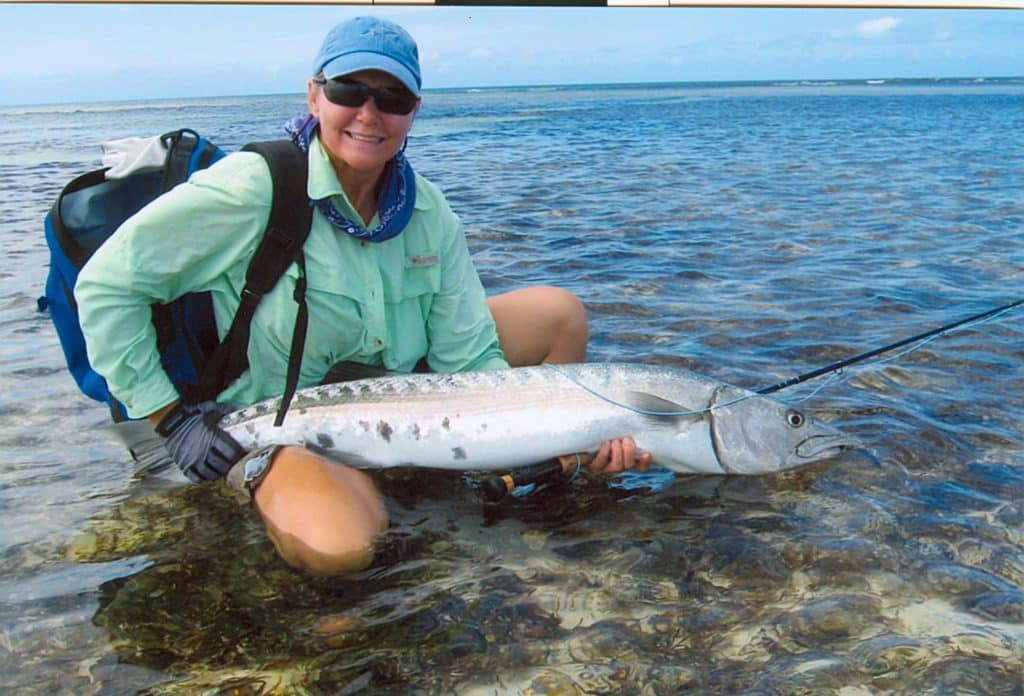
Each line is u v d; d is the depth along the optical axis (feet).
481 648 9.60
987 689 8.82
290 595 10.58
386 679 9.12
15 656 9.45
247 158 11.82
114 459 14.20
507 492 12.39
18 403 16.34
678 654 9.49
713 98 224.53
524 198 41.32
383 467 12.87
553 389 12.85
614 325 20.68
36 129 119.03
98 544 11.68
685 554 11.45
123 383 12.00
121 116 163.94
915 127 95.50
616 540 11.85
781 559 11.25
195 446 12.30
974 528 11.85
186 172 12.51
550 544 11.78
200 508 12.62
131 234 11.45
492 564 11.28
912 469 13.56
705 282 24.70
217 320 12.60
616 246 29.78
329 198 12.02
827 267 26.53
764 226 33.58
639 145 74.64
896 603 10.32
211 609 10.29
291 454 11.82
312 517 10.90
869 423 15.10
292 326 12.41
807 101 188.24
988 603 10.27
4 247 30.25
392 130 11.59
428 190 13.37
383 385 12.84
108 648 9.59
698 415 13.16
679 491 13.28
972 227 32.73
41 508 12.60
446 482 13.56
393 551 11.57
